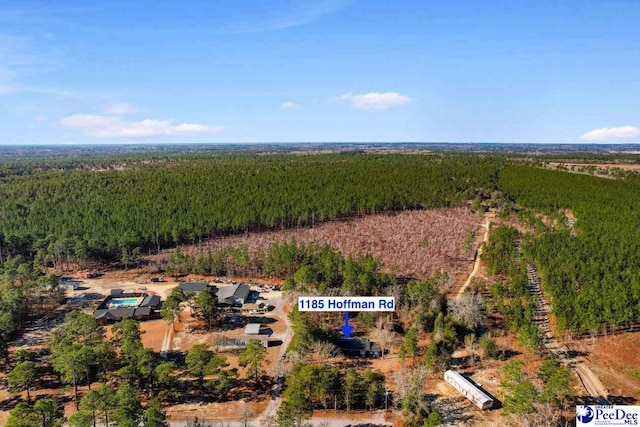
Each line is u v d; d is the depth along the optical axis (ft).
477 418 225.97
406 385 240.73
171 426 226.17
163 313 328.49
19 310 342.23
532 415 215.51
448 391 250.37
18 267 438.81
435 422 210.18
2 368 284.82
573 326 292.81
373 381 243.60
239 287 401.70
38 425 207.21
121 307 370.94
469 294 333.21
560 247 444.96
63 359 250.78
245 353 270.05
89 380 263.29
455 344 292.61
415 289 346.33
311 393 235.81
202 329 335.26
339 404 242.17
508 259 428.56
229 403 246.06
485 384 253.85
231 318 353.72
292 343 299.58
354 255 484.33
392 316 334.85
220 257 459.73
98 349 269.03
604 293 318.45
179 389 259.80
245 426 215.92
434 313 324.39
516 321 299.79
